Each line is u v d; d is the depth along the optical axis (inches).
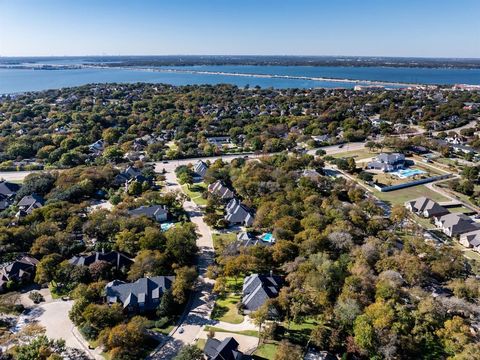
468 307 3070.9
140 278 3602.4
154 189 6545.3
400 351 2674.7
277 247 3939.5
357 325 2773.1
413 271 3491.6
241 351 2847.0
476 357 2454.5
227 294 3609.7
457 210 5679.1
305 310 3078.2
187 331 3102.9
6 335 2935.5
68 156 7819.9
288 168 6860.2
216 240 4734.3
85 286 3440.0
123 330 2827.3
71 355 2822.3
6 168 7691.9
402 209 5027.1
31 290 3708.2
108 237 4694.9
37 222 4756.4
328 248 4060.0
